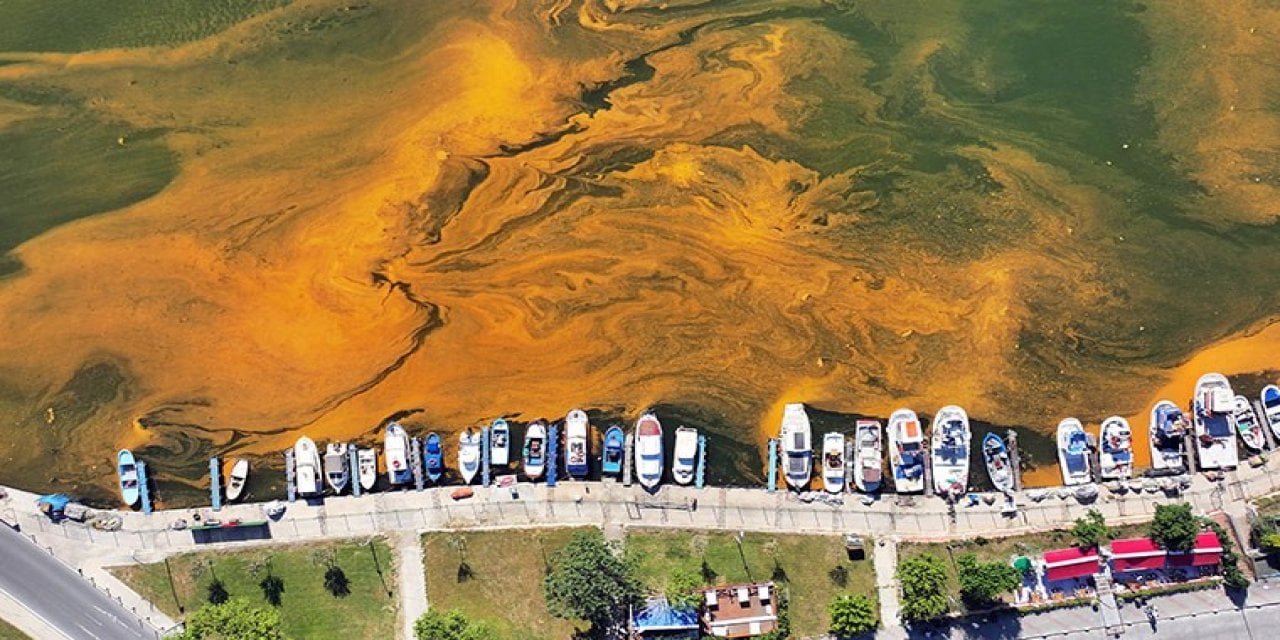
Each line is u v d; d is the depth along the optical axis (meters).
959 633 40.16
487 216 46.47
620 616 40.31
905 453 41.47
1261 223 45.41
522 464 42.72
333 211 46.75
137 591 41.19
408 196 46.81
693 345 44.16
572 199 46.69
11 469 43.44
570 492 42.12
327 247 46.12
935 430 42.19
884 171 46.97
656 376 43.75
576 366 44.00
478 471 42.53
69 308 45.62
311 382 44.16
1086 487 41.41
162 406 44.03
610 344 44.25
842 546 41.12
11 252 46.59
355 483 42.28
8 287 45.97
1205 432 41.53
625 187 46.81
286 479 42.81
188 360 44.66
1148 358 43.50
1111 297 44.50
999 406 42.97
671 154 47.41
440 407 43.56
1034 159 47.00
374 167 47.44
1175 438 41.59
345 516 42.03
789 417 42.56
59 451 43.62
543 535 41.53
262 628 38.66
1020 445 42.47
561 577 39.22
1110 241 45.44
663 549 41.28
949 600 40.28
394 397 43.81
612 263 45.62
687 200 46.56
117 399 44.25
